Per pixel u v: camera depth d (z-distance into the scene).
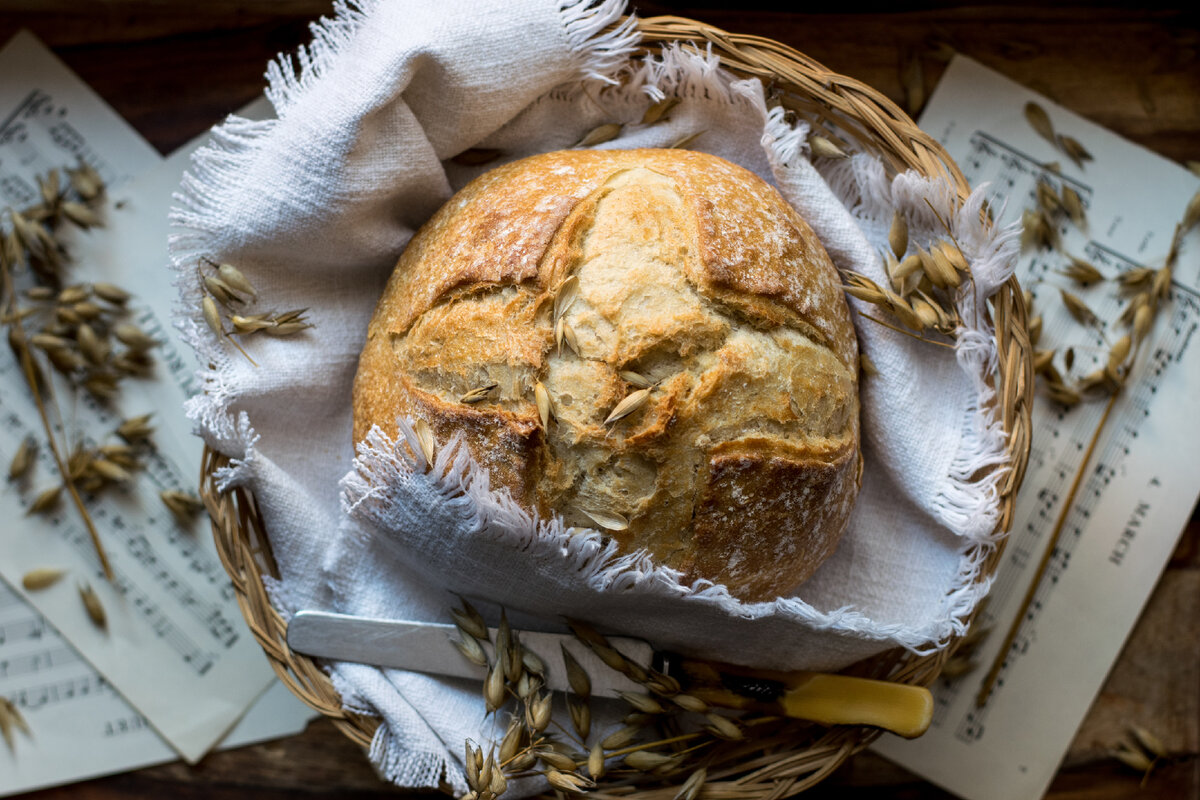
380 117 0.52
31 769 0.61
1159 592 0.60
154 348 0.62
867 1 0.61
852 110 0.52
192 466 0.62
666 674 0.52
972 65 0.61
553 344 0.47
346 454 0.56
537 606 0.51
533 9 0.52
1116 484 0.60
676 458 0.47
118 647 0.61
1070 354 0.60
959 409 0.53
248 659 0.62
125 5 0.62
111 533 0.62
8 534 0.61
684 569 0.48
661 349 0.47
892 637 0.50
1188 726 0.60
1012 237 0.51
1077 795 0.60
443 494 0.47
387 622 0.52
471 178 0.56
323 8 0.62
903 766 0.60
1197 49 0.61
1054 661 0.60
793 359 0.48
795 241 0.50
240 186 0.52
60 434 0.62
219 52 0.62
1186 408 0.60
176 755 0.61
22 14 0.62
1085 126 0.61
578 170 0.50
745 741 0.53
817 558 0.50
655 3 0.61
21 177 0.62
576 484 0.48
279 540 0.54
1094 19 0.61
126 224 0.62
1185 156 0.61
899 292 0.53
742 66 0.53
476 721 0.53
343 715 0.53
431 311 0.49
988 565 0.53
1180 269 0.60
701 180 0.50
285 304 0.54
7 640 0.61
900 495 0.55
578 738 0.53
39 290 0.61
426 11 0.51
